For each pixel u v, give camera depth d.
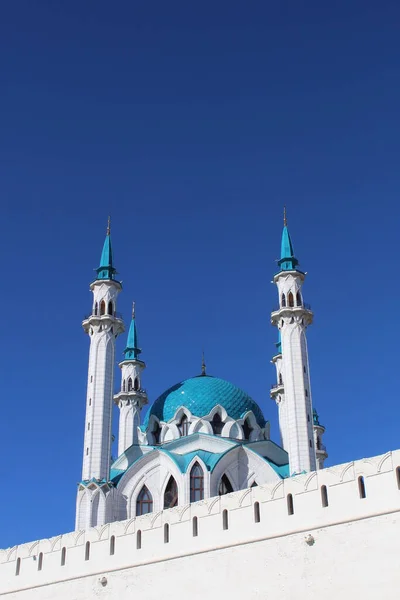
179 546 66.56
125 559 69.81
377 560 54.53
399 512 54.62
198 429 101.31
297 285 102.06
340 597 55.53
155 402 109.50
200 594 63.38
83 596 71.06
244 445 95.88
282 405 114.31
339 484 58.81
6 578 78.44
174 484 93.81
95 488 90.94
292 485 61.69
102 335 102.31
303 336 98.94
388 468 56.41
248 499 64.06
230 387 107.56
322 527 58.47
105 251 110.00
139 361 124.12
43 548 77.12
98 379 99.12
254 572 60.91
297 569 58.62
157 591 66.12
